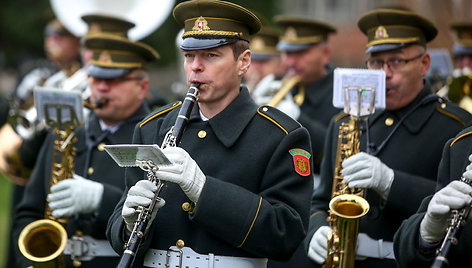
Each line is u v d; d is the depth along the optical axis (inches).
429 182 517.3
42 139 708.7
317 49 839.1
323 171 566.9
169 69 1995.6
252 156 442.9
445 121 537.0
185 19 443.8
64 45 959.0
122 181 574.9
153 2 805.9
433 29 547.5
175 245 442.6
